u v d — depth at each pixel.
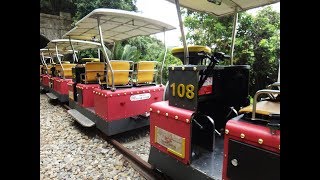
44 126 5.59
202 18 7.31
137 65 4.79
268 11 6.32
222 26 6.54
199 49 2.64
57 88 8.65
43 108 7.90
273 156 1.49
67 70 8.36
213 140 2.58
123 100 4.32
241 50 6.20
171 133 2.48
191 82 2.30
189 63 2.79
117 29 5.27
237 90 3.13
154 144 2.78
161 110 2.61
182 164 2.39
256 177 1.59
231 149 1.75
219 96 3.06
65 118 6.38
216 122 3.10
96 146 4.18
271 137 1.49
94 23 4.72
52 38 17.78
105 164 3.43
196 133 2.73
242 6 3.31
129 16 4.07
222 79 3.11
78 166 3.39
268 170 1.52
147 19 4.27
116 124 4.25
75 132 5.06
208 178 2.08
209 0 3.05
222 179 1.84
